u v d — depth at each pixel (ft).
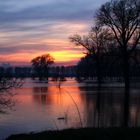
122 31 236.22
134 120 90.58
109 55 256.93
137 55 252.62
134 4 233.35
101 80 342.85
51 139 51.24
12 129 83.56
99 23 244.22
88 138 50.37
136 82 358.84
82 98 166.30
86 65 414.62
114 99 157.58
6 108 117.19
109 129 54.24
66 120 92.48
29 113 111.34
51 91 235.61
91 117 96.68
